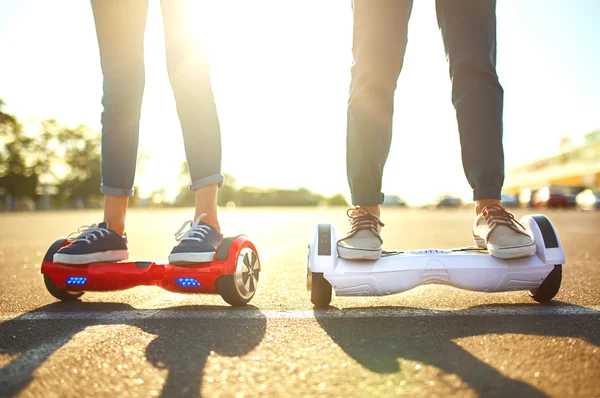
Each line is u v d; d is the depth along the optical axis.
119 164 2.25
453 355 1.32
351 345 1.45
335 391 1.09
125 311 2.02
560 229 8.57
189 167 2.21
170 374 1.22
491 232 2.01
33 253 4.90
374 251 1.95
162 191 56.00
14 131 54.88
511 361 1.26
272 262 3.94
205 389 1.12
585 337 1.47
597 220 12.80
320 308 2.05
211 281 2.02
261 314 1.93
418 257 2.00
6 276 3.21
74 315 1.95
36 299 2.34
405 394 1.06
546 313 1.84
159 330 1.67
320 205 65.00
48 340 1.56
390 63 2.09
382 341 1.48
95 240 2.15
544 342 1.42
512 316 1.79
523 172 55.03
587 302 2.10
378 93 2.08
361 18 2.11
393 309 2.00
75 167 60.56
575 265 3.44
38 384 1.17
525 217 2.16
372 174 2.07
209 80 2.25
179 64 2.20
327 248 2.00
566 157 44.03
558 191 29.50
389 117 2.11
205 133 2.20
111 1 2.22
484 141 2.10
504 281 1.99
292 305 2.13
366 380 1.15
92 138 61.03
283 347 1.44
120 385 1.16
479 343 1.43
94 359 1.35
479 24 2.12
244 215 21.97
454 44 2.15
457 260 1.99
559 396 1.03
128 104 2.27
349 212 2.10
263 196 61.28
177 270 2.03
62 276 2.13
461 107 2.13
